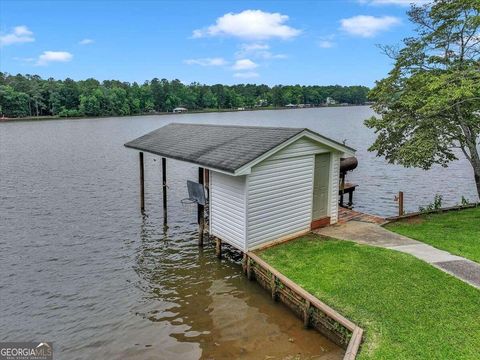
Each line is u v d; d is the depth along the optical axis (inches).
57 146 1605.6
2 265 479.2
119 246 542.6
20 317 367.2
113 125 2861.7
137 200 784.3
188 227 619.8
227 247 529.3
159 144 593.6
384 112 610.9
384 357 242.2
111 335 336.8
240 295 397.1
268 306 371.2
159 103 4662.9
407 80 567.8
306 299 320.8
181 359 299.4
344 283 335.9
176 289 417.4
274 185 438.3
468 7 506.9
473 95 497.7
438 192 836.6
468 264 355.3
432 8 547.5
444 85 499.2
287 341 312.0
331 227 494.3
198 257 499.8
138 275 453.1
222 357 298.0
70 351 316.5
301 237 462.6
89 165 1170.6
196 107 5019.7
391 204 756.0
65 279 444.1
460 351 242.5
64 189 874.8
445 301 296.2
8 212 700.0
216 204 470.0
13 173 1045.2
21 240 563.8
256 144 445.1
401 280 330.6
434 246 406.9
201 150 489.7
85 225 631.2
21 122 3235.7
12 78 4111.7
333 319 293.7
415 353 243.8
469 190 847.7
